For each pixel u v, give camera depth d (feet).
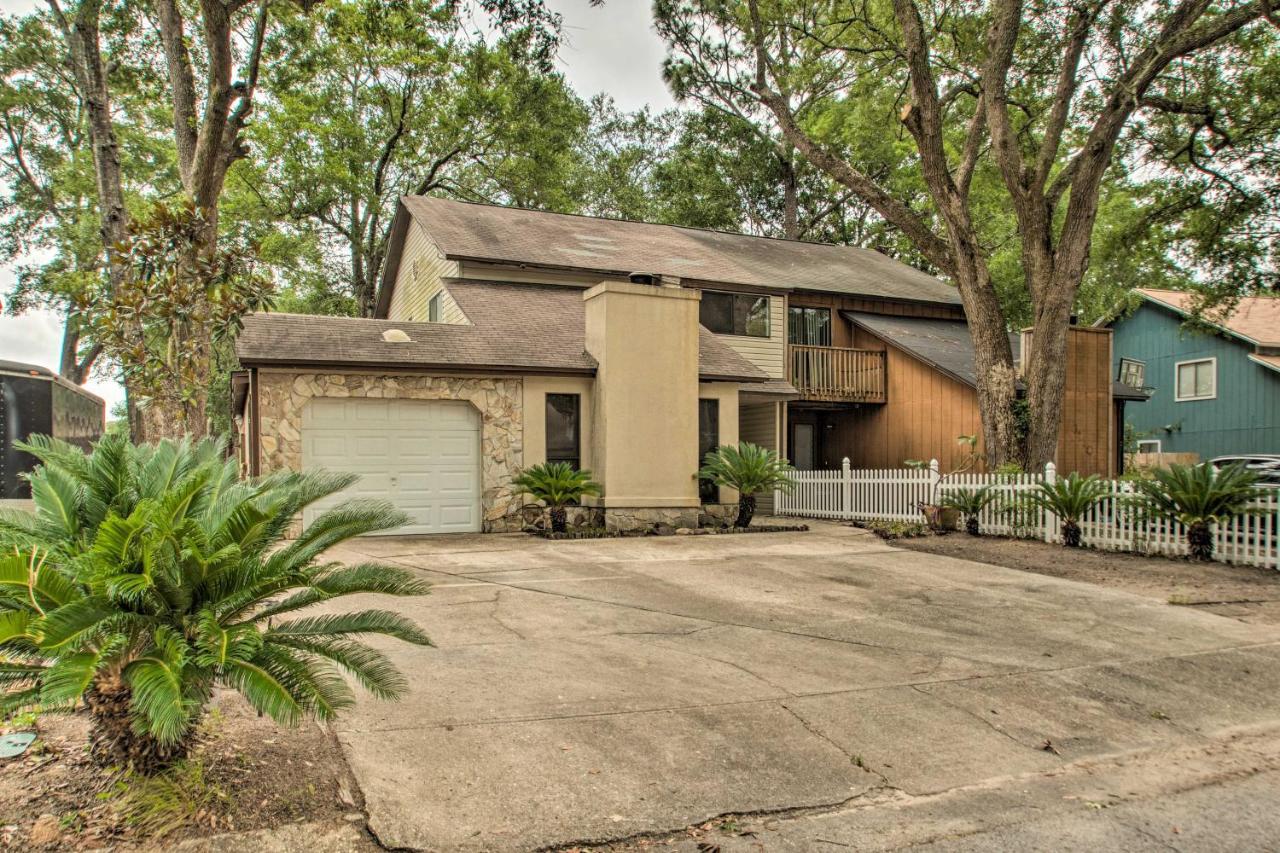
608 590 28.40
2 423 34.94
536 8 36.35
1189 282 69.92
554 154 98.12
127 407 82.99
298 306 109.81
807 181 115.44
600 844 11.48
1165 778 14.73
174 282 35.81
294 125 87.30
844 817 12.68
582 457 47.03
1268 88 52.95
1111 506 38.60
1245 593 29.09
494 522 44.80
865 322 70.38
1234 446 80.23
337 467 41.93
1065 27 49.80
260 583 11.87
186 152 44.93
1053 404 47.91
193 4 53.67
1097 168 46.47
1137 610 26.66
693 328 48.19
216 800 11.75
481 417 44.96
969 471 59.11
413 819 11.74
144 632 11.45
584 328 51.62
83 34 46.39
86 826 10.93
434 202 69.21
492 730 15.05
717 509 50.37
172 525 11.19
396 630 12.78
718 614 25.30
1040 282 48.47
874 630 23.82
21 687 13.12
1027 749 15.75
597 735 15.07
